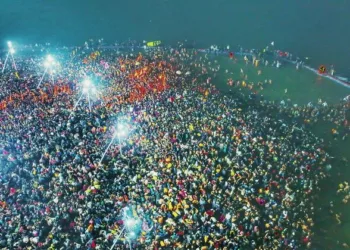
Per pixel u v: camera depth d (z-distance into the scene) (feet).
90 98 172.86
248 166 140.46
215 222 116.06
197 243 108.99
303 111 187.52
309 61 244.01
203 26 284.61
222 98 189.37
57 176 125.08
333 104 197.06
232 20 294.25
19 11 290.35
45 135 142.51
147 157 137.59
